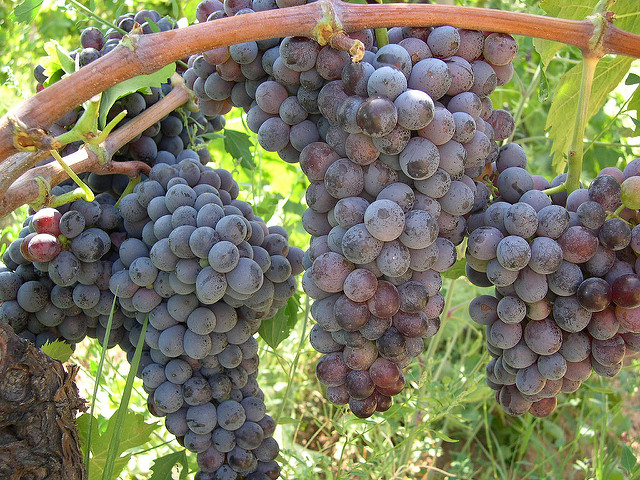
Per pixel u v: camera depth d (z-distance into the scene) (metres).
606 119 0.87
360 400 0.34
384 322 0.32
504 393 0.40
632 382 0.74
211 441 0.42
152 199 0.40
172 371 0.41
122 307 0.42
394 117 0.30
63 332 0.43
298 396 0.79
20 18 0.53
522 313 0.35
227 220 0.38
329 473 0.59
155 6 0.72
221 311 0.40
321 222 0.35
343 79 0.32
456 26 0.34
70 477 0.35
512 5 0.81
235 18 0.33
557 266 0.33
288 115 0.35
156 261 0.38
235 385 0.43
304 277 0.35
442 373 0.82
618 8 0.48
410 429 0.64
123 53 0.32
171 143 0.49
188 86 0.42
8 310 0.41
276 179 0.78
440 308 0.35
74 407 0.37
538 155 1.03
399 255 0.31
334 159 0.34
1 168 0.34
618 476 0.67
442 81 0.32
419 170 0.31
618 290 0.34
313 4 0.33
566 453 0.80
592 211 0.34
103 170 0.42
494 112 0.39
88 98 0.32
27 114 0.31
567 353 0.36
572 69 0.53
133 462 0.66
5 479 0.33
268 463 0.44
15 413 0.33
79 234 0.40
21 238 0.41
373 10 0.33
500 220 0.35
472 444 0.83
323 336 0.34
